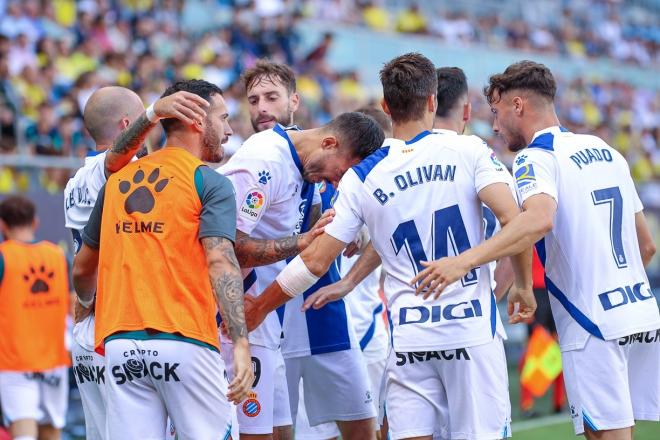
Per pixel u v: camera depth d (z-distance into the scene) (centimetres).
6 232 910
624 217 590
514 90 604
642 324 576
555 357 1180
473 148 537
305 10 2138
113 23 1725
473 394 528
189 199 500
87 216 594
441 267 512
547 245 587
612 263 579
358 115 596
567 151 582
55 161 1227
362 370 684
